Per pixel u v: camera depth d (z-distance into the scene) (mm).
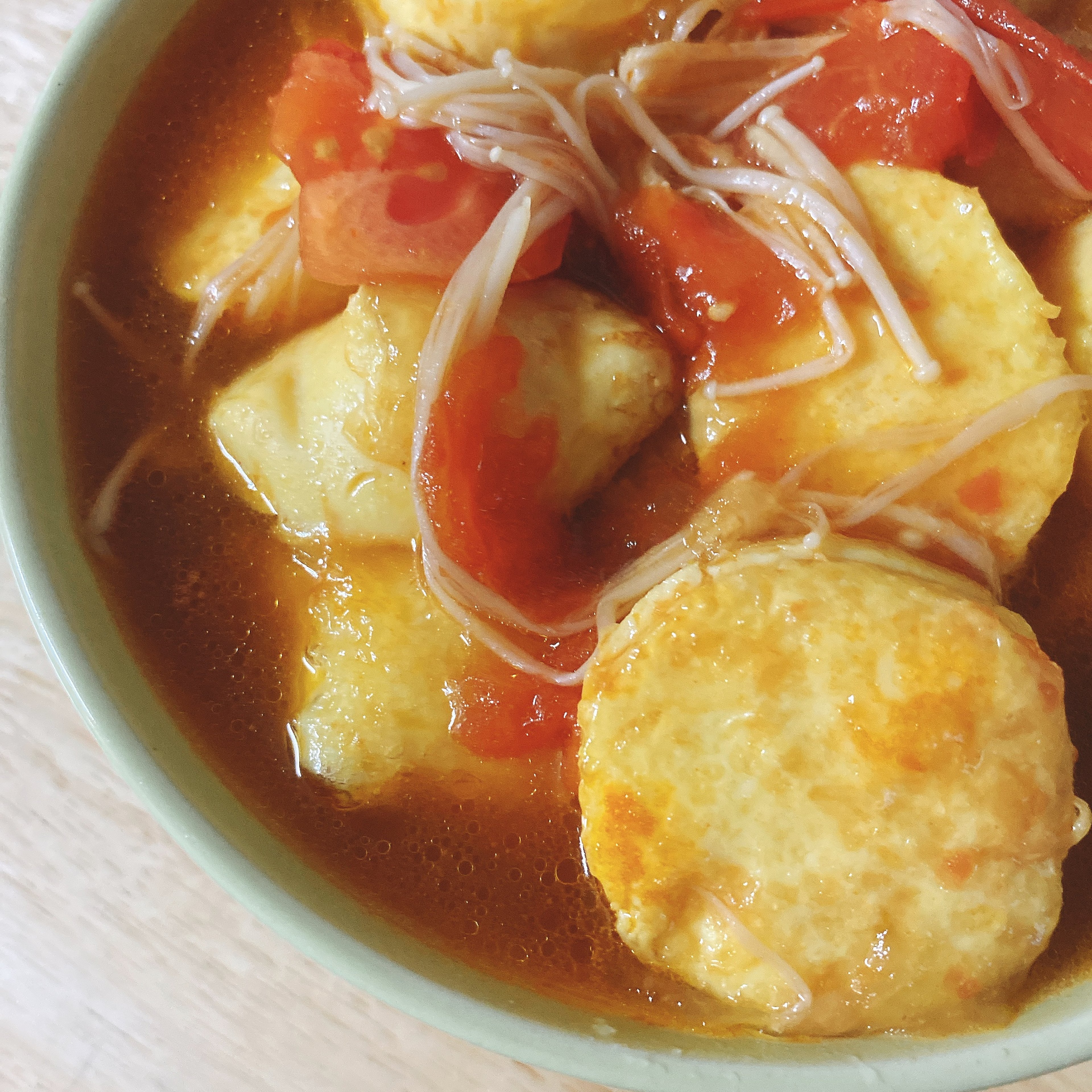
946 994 112
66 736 133
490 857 121
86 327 128
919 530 122
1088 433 126
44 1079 127
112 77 130
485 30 129
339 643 124
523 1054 107
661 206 128
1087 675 127
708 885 112
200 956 129
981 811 111
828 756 111
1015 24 130
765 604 114
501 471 121
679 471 128
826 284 123
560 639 123
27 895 130
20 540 117
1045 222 132
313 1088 127
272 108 131
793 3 131
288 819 121
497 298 121
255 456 126
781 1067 108
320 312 133
